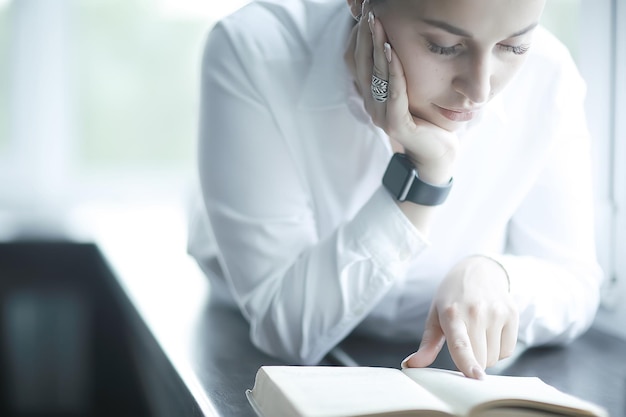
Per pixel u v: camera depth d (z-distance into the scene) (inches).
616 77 60.4
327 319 50.8
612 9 60.0
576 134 55.1
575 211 55.4
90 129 129.0
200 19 126.8
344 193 55.5
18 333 110.4
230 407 42.6
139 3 126.6
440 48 41.3
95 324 111.3
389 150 53.3
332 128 53.5
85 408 113.0
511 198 55.6
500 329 44.5
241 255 53.5
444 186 47.9
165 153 130.6
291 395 35.1
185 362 53.2
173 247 99.6
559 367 50.9
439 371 40.4
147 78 128.4
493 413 34.5
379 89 45.8
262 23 54.7
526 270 50.9
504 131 54.2
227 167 52.9
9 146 126.8
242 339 59.9
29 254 108.4
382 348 56.6
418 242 49.1
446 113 45.6
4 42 124.5
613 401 44.0
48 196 128.0
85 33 126.6
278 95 52.9
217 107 53.2
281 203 53.4
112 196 130.4
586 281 55.0
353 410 33.0
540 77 53.9
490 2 38.2
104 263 98.7
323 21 54.7
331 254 50.6
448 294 45.3
